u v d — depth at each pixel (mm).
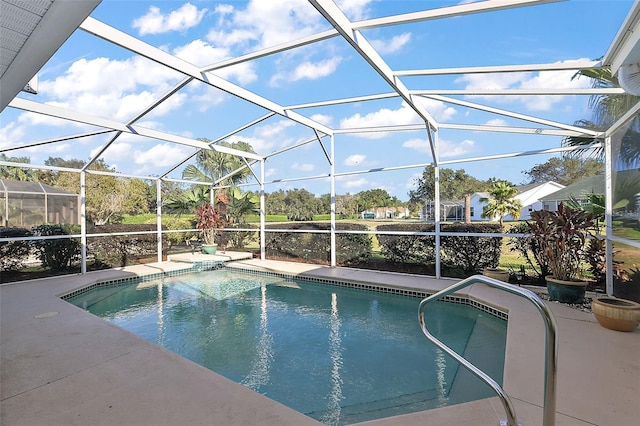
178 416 2414
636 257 4570
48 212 10367
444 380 3439
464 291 5988
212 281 8477
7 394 2711
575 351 3402
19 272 7852
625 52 3449
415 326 5109
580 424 2230
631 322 3846
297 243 10203
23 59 2506
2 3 1867
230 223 12109
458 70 4527
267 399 2662
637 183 4441
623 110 5160
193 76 4984
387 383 3414
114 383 2898
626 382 2787
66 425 2305
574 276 5617
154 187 13625
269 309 6137
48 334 4105
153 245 10609
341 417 2855
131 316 5766
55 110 5766
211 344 4512
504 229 6855
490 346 4227
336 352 4211
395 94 5746
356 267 8961
